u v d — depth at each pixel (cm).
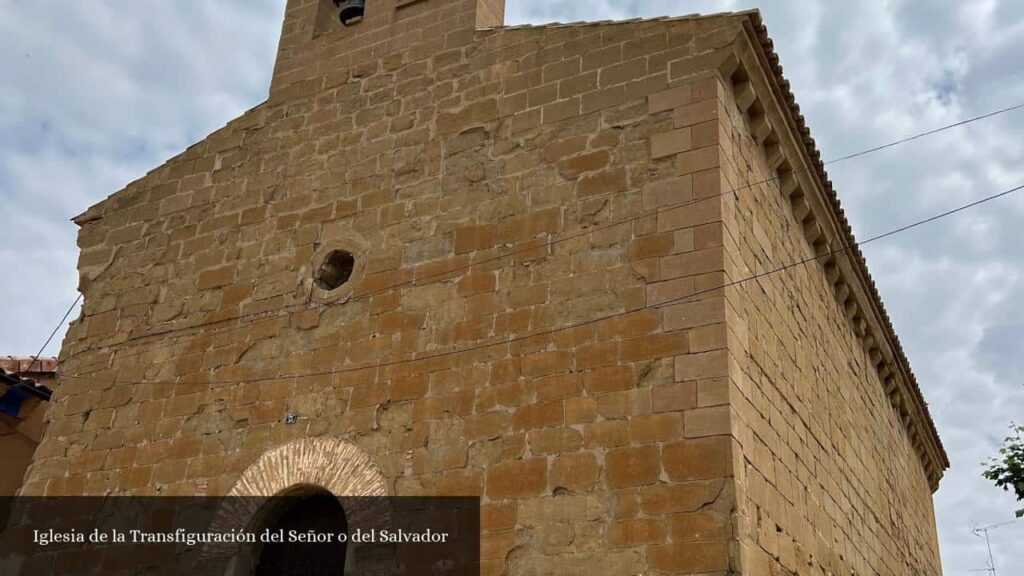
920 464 2441
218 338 1409
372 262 1352
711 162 1180
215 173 1581
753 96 1308
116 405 1431
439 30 1516
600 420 1086
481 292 1245
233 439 1313
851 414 1670
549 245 1230
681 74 1266
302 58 1634
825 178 1541
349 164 1466
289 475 1244
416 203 1369
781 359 1291
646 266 1152
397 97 1488
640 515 1017
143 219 1602
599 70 1328
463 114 1407
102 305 1547
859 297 1792
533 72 1381
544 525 1064
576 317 1162
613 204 1215
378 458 1199
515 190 1296
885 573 1684
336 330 1323
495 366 1184
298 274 1403
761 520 1055
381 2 1619
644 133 1247
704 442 1019
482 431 1152
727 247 1137
